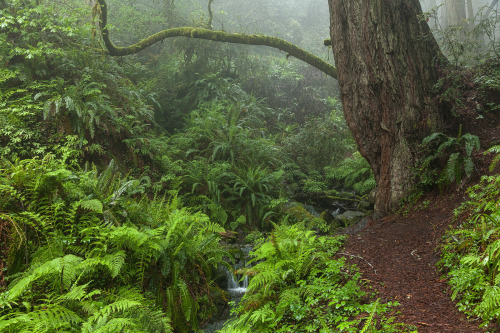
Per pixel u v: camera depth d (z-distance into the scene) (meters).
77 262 3.99
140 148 8.31
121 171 7.77
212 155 9.30
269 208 8.89
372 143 7.66
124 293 4.32
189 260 5.34
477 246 3.86
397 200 7.14
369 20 7.38
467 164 6.12
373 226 6.71
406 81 7.27
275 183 9.67
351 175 10.71
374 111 7.48
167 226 5.44
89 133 7.53
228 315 5.37
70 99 7.04
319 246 5.34
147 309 4.10
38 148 6.77
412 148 7.16
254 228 8.59
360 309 3.38
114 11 13.67
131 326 3.59
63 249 4.53
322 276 4.31
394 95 7.29
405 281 4.04
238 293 6.05
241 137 10.20
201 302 5.28
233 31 17.44
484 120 7.71
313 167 11.52
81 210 5.04
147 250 4.80
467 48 8.48
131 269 4.80
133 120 8.75
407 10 7.52
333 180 11.23
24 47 8.09
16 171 4.79
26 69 7.70
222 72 13.85
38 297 4.00
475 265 3.60
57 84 7.80
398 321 3.14
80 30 9.65
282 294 3.76
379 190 7.56
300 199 10.09
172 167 8.47
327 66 11.11
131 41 13.62
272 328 3.58
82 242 4.66
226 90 12.71
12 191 4.61
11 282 3.93
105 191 5.57
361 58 7.50
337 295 3.55
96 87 8.41
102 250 4.57
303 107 14.98
